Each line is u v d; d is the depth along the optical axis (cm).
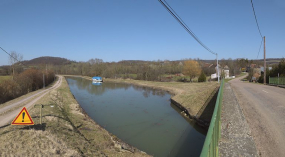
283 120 713
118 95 2766
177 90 2747
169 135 1067
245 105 1009
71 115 1252
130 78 5669
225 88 1834
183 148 893
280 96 1305
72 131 897
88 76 7975
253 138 543
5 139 686
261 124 668
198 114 1281
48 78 4666
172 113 1569
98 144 830
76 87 4216
